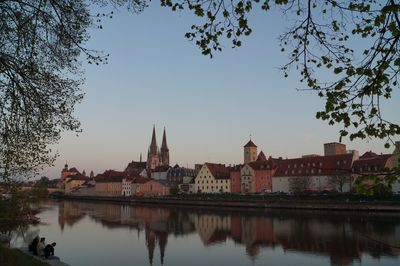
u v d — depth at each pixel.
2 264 26.89
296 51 9.41
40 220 86.94
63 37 17.17
